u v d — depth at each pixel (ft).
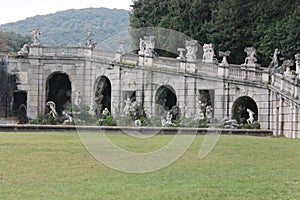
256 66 193.16
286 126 169.68
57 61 224.74
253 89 181.78
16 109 228.43
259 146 114.21
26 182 68.64
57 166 81.00
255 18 222.48
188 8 237.04
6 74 225.15
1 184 67.21
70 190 64.28
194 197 61.31
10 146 102.17
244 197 61.77
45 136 127.95
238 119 186.29
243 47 225.76
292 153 102.83
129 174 75.56
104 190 64.49
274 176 75.31
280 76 174.60
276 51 186.80
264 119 179.93
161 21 244.83
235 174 76.79
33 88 225.56
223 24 226.58
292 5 216.33
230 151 103.35
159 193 63.05
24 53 225.15
